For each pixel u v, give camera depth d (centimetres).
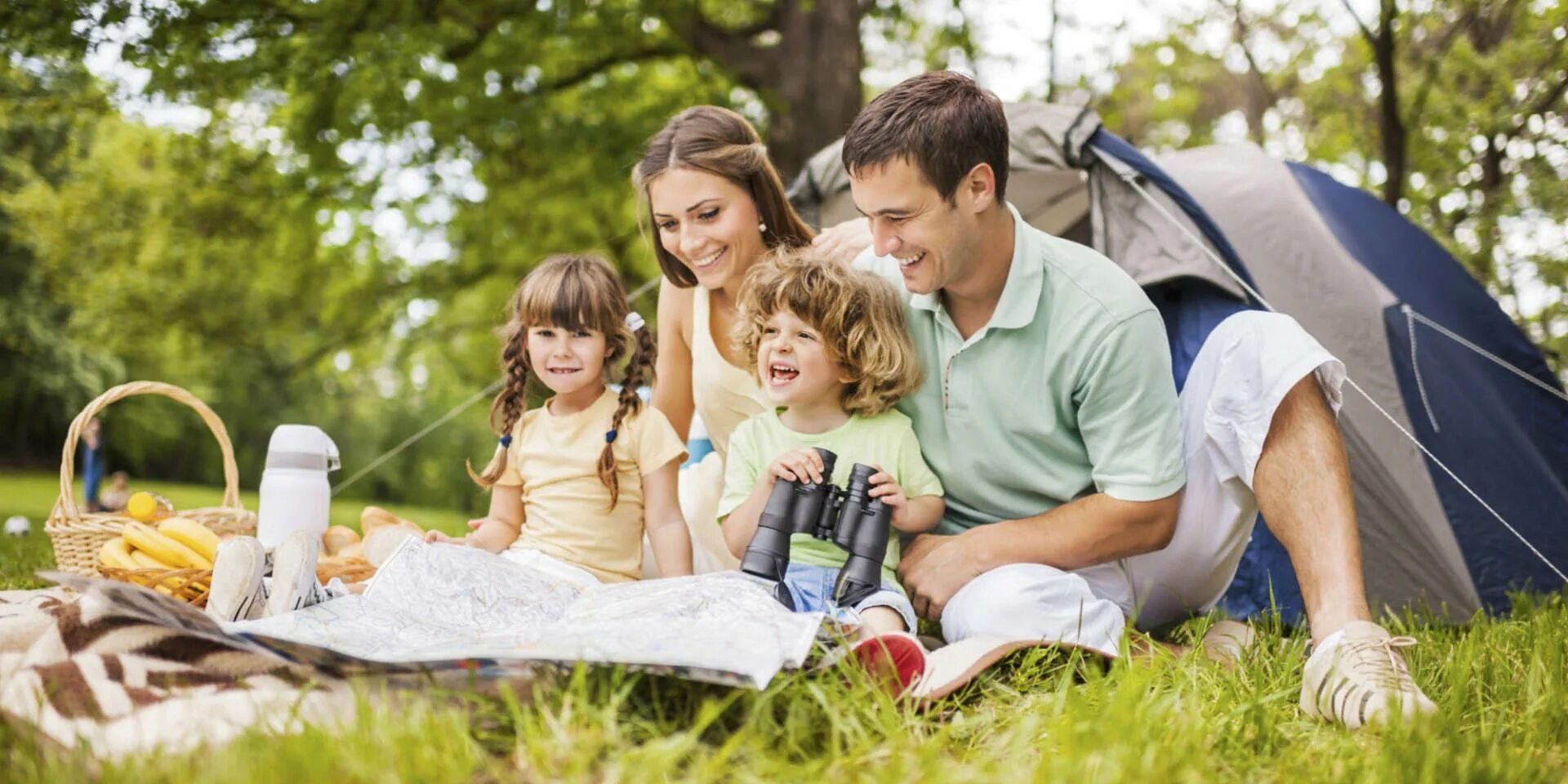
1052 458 243
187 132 841
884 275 260
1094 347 232
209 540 253
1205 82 1040
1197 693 182
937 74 226
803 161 727
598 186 830
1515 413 384
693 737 146
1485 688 205
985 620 220
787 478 231
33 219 1305
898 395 245
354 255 984
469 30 727
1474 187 743
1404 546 336
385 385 2406
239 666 171
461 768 141
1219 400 229
